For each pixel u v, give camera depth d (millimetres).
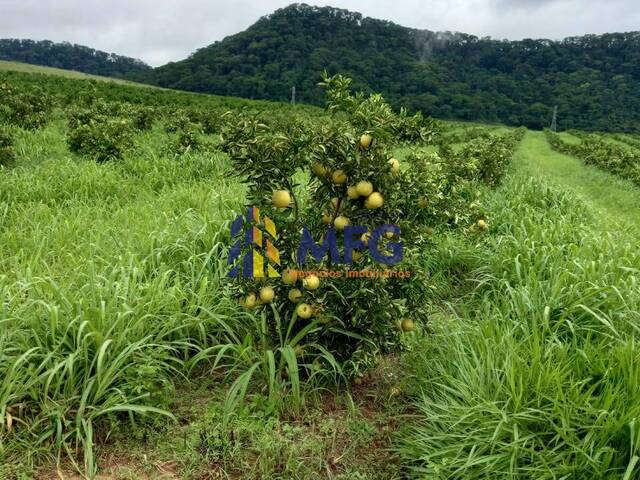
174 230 4871
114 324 2885
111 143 9625
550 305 3648
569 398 2494
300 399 3016
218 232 4609
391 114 2904
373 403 3178
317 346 3111
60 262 4344
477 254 5438
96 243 4516
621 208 12453
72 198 6625
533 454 2357
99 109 16188
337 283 3004
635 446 2225
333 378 3266
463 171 7777
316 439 2768
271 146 2779
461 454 2508
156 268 4207
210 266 4125
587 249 4875
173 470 2527
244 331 3570
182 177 8188
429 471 2445
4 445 2516
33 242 4758
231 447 2639
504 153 13016
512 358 2719
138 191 7332
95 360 2852
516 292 3871
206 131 16625
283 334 3287
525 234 5527
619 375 2631
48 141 10945
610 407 2469
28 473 2414
